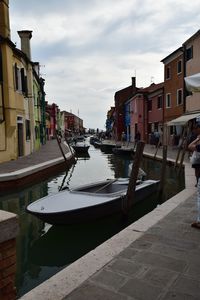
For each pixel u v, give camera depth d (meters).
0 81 15.15
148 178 14.40
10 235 2.21
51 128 63.53
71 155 21.53
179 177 14.04
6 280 2.23
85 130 162.62
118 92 51.50
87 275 3.33
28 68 21.66
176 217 5.45
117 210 7.72
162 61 27.72
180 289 3.04
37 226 7.62
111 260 3.69
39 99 31.16
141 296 2.93
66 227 7.18
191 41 21.47
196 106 20.17
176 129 25.55
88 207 6.83
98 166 21.25
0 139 15.35
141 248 4.04
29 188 12.34
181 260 3.68
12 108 15.80
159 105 31.20
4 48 15.01
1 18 15.26
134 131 39.75
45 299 2.90
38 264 5.61
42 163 14.75
